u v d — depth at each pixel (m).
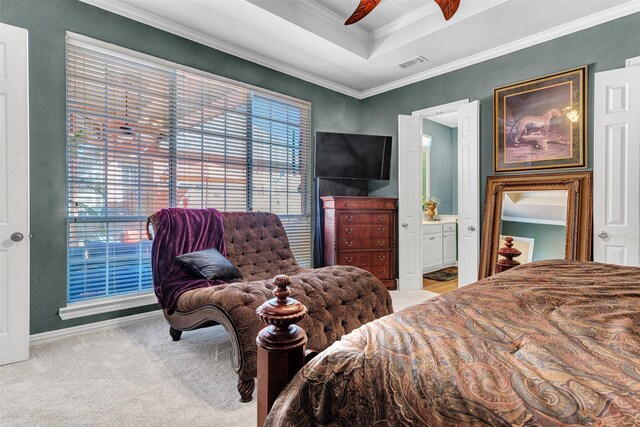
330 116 4.58
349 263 4.08
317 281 2.20
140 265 3.02
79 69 2.67
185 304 2.12
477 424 0.56
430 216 5.93
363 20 3.48
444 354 0.71
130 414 1.64
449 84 4.00
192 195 3.31
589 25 2.99
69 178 2.65
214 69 3.43
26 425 1.55
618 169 2.74
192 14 2.94
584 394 0.54
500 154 3.55
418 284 4.33
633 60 2.78
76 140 2.67
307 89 4.31
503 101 3.52
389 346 0.77
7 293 2.17
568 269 1.62
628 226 2.69
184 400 1.77
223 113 3.52
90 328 2.71
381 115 4.72
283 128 4.08
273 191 3.98
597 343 0.74
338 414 0.72
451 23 3.09
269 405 0.85
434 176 6.19
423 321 0.90
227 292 1.91
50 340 2.53
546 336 0.78
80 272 2.72
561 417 0.51
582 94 3.02
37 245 2.50
